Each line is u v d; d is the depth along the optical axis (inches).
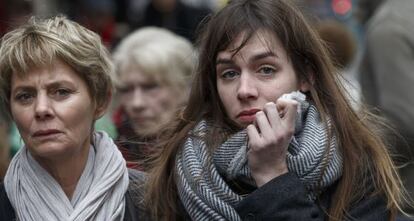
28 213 264.8
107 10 637.3
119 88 400.8
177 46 402.6
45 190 265.1
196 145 274.2
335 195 268.2
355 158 271.0
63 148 258.8
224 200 264.2
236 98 270.2
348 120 275.7
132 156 307.7
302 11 284.5
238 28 270.7
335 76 283.1
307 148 264.4
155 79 394.6
